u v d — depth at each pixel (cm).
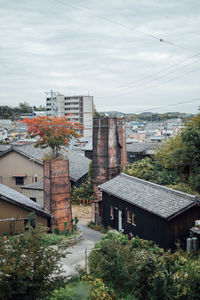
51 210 1984
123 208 2083
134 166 3083
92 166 2978
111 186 2306
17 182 3494
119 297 1041
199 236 1614
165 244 1616
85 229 2391
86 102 9862
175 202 1686
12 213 1822
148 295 1075
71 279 1127
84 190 3225
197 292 1084
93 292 987
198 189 2602
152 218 1739
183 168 2895
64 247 920
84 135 9412
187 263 1276
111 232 1648
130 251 1244
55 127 2578
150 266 1110
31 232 869
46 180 2039
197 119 2880
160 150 3203
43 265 808
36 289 794
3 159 3534
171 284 1106
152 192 1923
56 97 9819
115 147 2936
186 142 2711
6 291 746
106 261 1127
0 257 796
